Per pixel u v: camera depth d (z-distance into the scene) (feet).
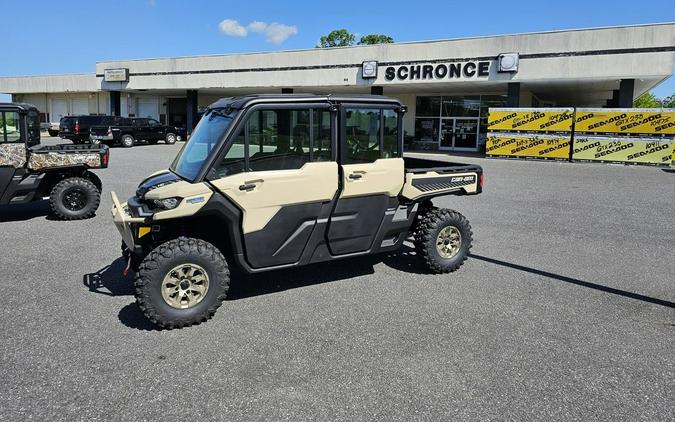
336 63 88.74
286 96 15.60
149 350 13.11
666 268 20.75
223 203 14.62
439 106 99.50
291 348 13.26
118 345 13.39
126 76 112.78
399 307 16.19
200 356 12.80
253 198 14.90
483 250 23.32
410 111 101.96
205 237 16.29
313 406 10.62
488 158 74.54
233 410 10.48
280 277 19.12
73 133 90.22
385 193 17.26
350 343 13.56
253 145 14.94
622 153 65.62
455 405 10.67
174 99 136.46
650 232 27.27
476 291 17.75
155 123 100.22
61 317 15.21
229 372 12.00
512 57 73.00
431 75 80.23
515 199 37.83
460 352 13.06
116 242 24.30
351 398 10.91
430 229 18.99
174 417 10.23
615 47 66.74
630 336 14.14
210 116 16.44
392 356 12.83
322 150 15.92
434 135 100.68
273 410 10.48
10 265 20.48
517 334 14.19
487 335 14.11
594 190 42.70
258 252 15.47
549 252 23.08
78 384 11.42
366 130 16.63
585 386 11.46
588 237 26.04
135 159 67.41
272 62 95.35
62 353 12.90
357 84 87.35
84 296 16.99
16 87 145.69
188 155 16.21
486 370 12.14
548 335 14.15
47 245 23.68
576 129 67.97
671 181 48.98
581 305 16.49
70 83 137.59
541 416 10.30
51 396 10.93
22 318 15.11
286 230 15.74
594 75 68.59
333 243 16.79
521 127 71.41
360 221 17.03
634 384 11.57
